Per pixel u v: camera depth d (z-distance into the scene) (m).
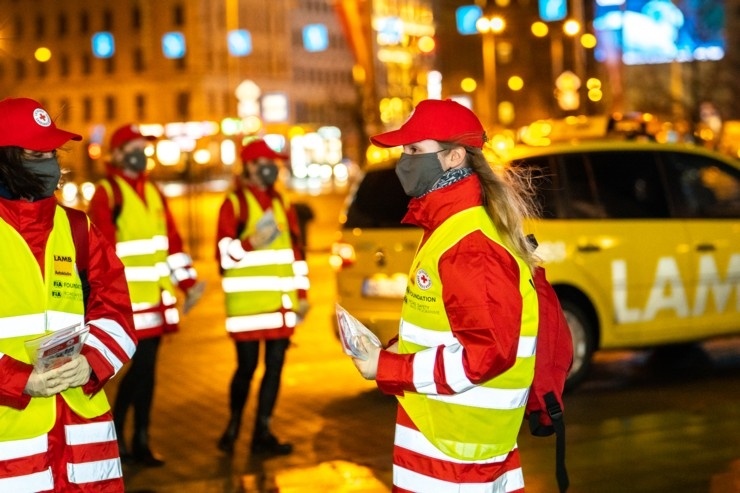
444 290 3.46
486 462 3.53
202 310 15.73
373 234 9.52
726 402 8.87
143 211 7.47
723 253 9.88
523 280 3.53
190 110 93.38
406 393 3.58
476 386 3.48
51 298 3.76
